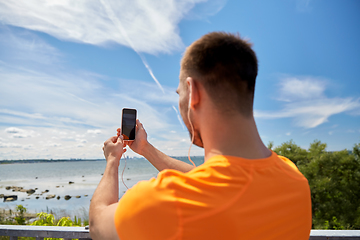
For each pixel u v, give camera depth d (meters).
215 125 0.55
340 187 8.49
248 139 0.55
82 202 23.16
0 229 1.07
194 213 0.45
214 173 0.49
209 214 0.45
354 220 7.79
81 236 1.01
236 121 0.54
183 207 0.45
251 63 0.56
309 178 8.79
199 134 0.62
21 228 1.05
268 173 0.53
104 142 0.86
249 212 0.46
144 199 0.48
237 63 0.54
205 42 0.57
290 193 0.53
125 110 1.03
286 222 0.51
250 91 0.57
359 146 8.80
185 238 0.44
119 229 0.50
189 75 0.59
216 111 0.55
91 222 0.59
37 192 31.00
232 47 0.55
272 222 0.48
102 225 0.55
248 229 0.45
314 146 9.41
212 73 0.54
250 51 0.57
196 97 0.57
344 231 1.00
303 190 0.57
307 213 0.57
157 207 0.46
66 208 18.89
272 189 0.51
